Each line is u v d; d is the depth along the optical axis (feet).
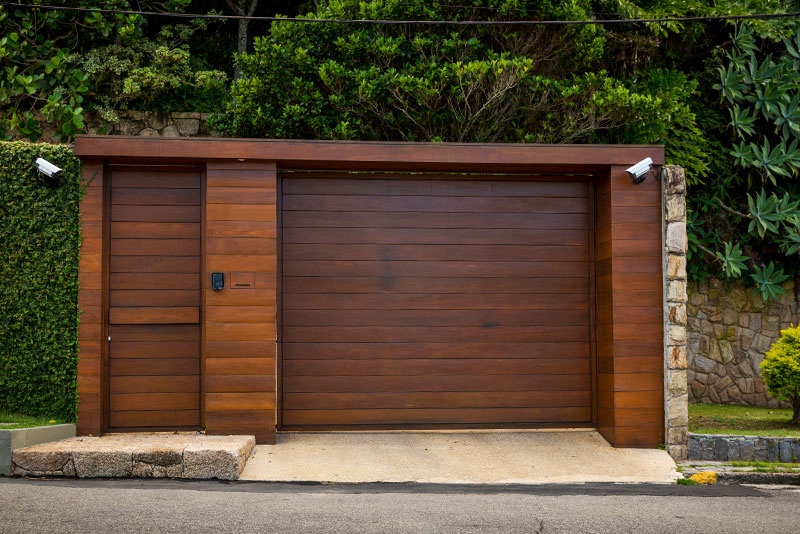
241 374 23.30
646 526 15.62
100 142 22.97
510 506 17.31
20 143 23.36
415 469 21.34
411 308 25.34
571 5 35.78
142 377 23.76
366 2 36.47
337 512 16.19
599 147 24.32
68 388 23.07
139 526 14.44
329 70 33.96
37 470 19.75
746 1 37.35
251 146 23.41
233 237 23.57
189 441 21.71
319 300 25.08
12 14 37.45
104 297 23.49
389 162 24.06
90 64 37.24
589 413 25.67
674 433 23.54
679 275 23.93
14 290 23.16
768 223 36.47
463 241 25.62
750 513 17.17
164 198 24.11
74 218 23.27
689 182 37.22
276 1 45.39
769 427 26.91
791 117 36.78
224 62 44.57
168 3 40.70
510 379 25.49
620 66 39.42
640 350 23.99
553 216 25.93
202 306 23.98
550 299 25.73
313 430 24.82
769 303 37.17
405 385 25.18
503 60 32.96
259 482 19.81
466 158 24.06
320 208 25.25
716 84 37.37
